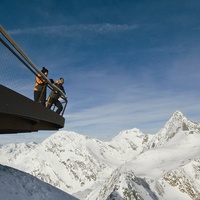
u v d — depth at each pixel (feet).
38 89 34.58
